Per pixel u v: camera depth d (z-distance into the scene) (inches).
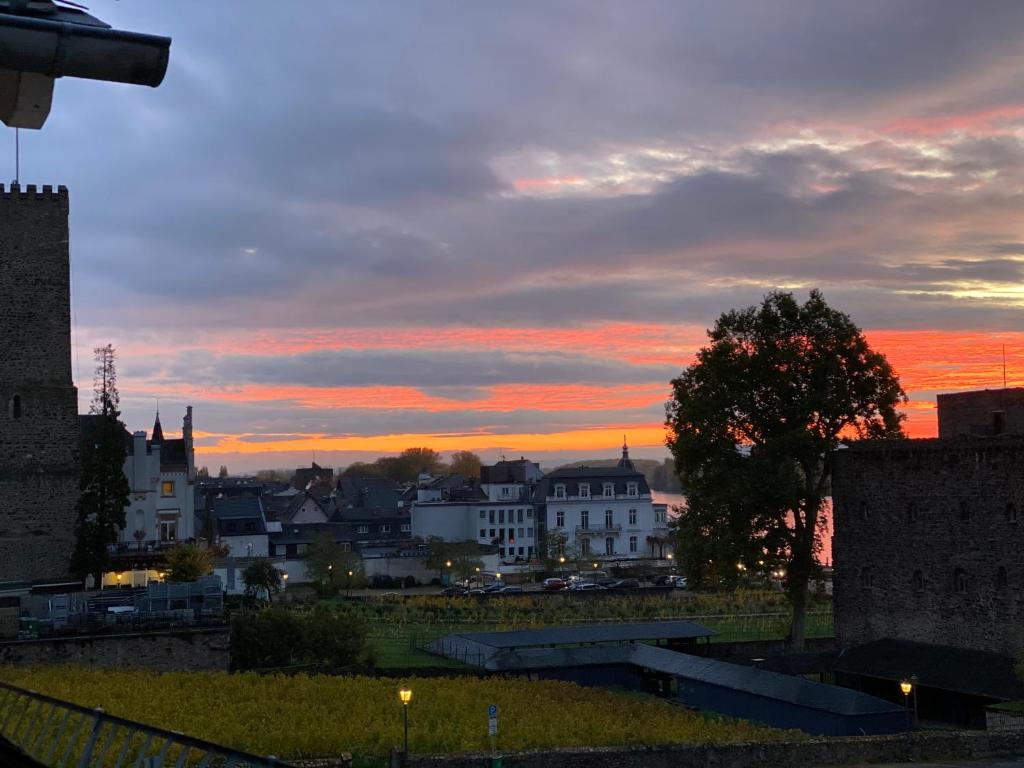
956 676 2347.4
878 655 2613.2
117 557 3437.5
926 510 2608.3
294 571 5329.7
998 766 1847.9
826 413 2997.0
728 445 3090.6
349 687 2409.0
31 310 3154.5
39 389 3142.2
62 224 3191.4
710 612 3954.2
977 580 2466.8
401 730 1951.3
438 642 3068.4
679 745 1845.5
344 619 2896.2
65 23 290.8
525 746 1927.9
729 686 2466.8
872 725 2180.1
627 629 3031.5
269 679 2476.6
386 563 5457.7
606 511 6525.6
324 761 1738.4
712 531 3038.9
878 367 3075.8
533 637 2962.6
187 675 2474.2
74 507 3154.5
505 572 5984.3
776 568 3048.7
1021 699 2162.9
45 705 1168.8
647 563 6250.0
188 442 4537.4
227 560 4370.1
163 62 301.3
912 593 2637.8
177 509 4397.1
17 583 3070.9
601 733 1988.2
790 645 3090.6
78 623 2728.8
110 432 3213.6
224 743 1796.3
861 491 2800.2
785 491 2881.4
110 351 3321.9
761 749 1873.8
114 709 1979.6
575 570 5880.9
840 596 2854.3
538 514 6555.1
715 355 3107.8
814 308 3107.8
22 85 300.4
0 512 3083.2
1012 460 2389.3
